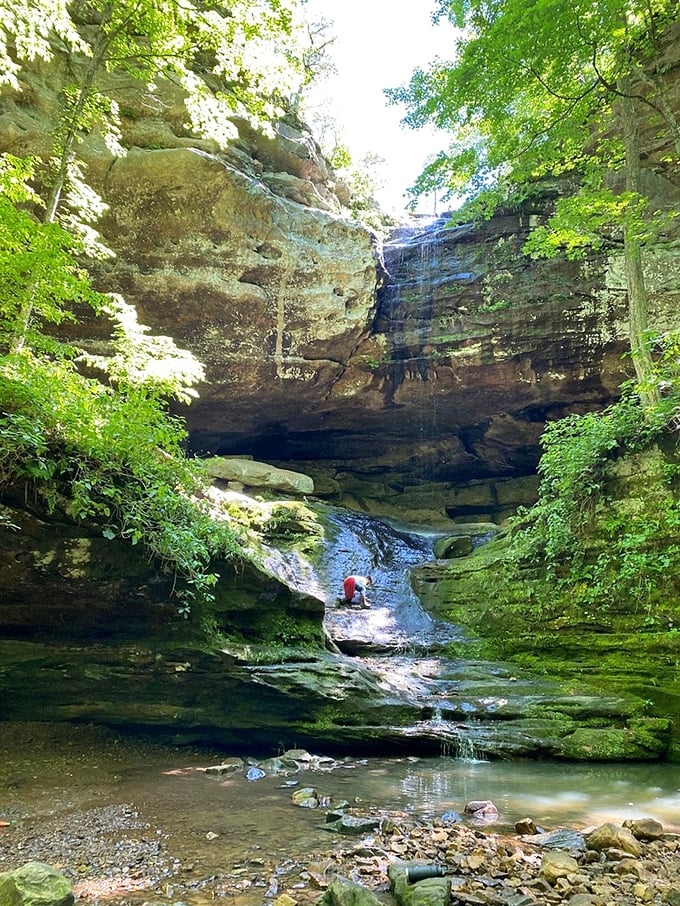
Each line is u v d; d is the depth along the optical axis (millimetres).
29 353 8070
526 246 11977
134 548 7555
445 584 12969
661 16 11875
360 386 17203
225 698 7855
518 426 18109
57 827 4809
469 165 12648
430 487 20406
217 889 3641
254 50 11516
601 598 9523
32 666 7477
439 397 17422
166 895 3561
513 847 4359
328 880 3727
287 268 15148
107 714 7715
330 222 15609
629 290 11211
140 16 10539
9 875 3248
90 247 9898
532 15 9242
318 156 18109
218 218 14164
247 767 6902
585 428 10672
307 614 9312
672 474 9258
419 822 5000
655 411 9445
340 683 8156
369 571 14031
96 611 7594
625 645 8992
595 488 10008
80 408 7332
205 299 14672
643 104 13539
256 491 15836
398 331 16750
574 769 7168
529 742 7656
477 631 11273
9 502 6879
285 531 14180
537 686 8930
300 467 20156
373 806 5473
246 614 8688
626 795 6082
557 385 16250
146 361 9031
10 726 7371
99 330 14125
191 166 13430
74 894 3545
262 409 17062
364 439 19641
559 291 15320
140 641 7883
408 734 7691
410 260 17156
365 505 19562
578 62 10594
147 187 13461
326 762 7230
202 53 14688
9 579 7031
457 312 16406
